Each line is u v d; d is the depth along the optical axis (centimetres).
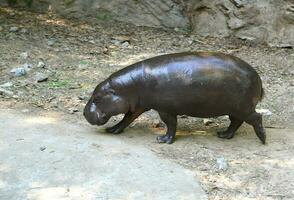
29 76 945
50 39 1155
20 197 562
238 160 669
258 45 1241
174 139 721
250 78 680
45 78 931
